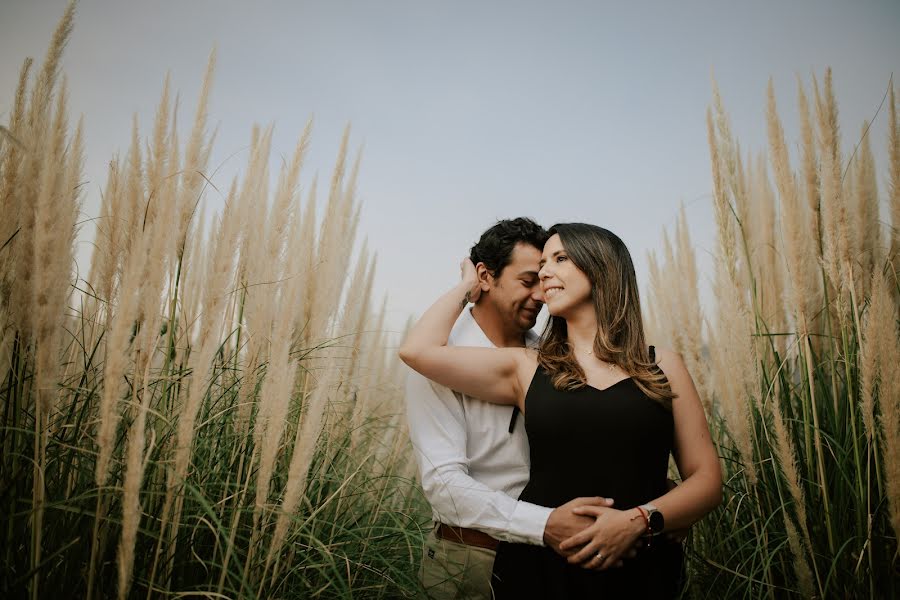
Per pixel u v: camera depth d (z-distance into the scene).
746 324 1.97
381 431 2.66
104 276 1.72
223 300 1.78
